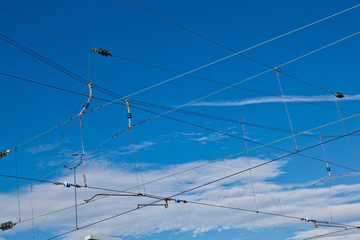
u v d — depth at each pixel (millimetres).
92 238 22375
